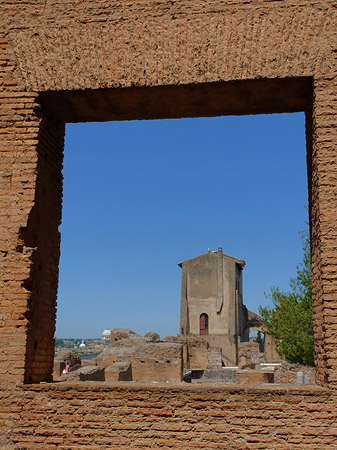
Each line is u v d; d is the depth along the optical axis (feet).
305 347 60.95
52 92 22.98
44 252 23.91
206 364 116.37
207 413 19.45
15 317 21.20
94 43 22.66
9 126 22.99
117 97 23.45
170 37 22.29
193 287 165.07
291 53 21.53
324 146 20.86
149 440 19.52
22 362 20.80
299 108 24.66
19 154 22.71
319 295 21.01
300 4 21.63
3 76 23.27
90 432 19.90
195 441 19.26
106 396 20.22
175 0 22.50
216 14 22.13
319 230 20.61
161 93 23.00
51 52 22.91
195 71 22.02
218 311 159.63
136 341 92.02
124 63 22.43
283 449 18.72
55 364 70.90
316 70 21.35
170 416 19.65
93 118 26.13
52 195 25.13
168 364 75.46
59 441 19.97
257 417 19.19
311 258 23.20
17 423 20.29
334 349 19.24
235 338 156.76
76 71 22.71
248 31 21.84
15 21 23.29
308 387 19.69
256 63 21.67
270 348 133.28
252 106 24.49
